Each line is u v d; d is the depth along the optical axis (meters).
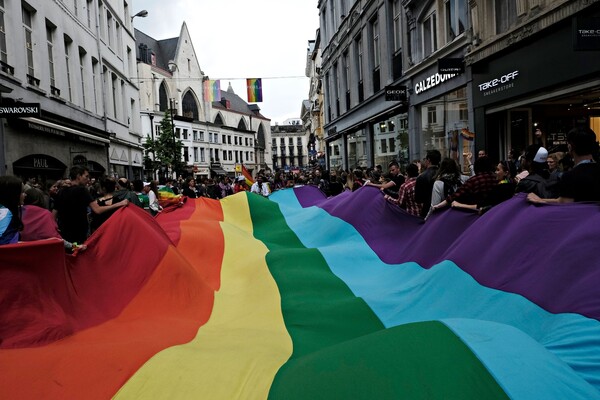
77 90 20.92
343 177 15.01
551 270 3.13
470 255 3.99
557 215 3.48
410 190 6.79
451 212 5.11
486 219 4.22
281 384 2.27
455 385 2.02
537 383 2.01
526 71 9.81
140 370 2.52
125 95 31.23
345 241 6.52
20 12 14.97
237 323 3.94
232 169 88.19
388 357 2.23
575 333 2.47
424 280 4.20
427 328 2.47
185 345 3.04
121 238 4.47
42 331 3.09
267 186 18.34
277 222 8.07
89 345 2.89
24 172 15.53
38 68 16.59
